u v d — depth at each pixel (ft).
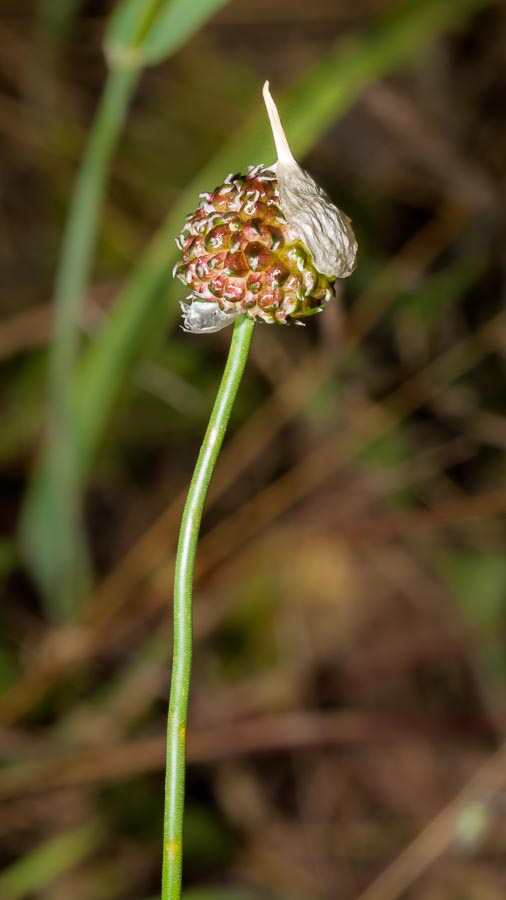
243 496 2.39
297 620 2.28
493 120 2.57
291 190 1.21
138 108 2.58
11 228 2.54
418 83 2.67
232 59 2.77
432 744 2.25
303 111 1.62
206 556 2.14
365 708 2.26
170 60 2.67
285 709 2.19
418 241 2.24
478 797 1.80
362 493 2.23
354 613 2.30
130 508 2.39
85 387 1.71
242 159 1.60
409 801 2.21
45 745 1.86
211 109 2.63
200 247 1.21
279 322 1.21
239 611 2.28
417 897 2.09
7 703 1.85
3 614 2.07
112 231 2.33
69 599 1.86
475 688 2.28
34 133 2.47
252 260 1.20
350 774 2.24
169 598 1.98
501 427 2.11
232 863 2.09
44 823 1.91
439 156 2.37
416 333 2.18
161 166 2.51
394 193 2.48
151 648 2.01
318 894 2.08
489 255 2.28
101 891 1.91
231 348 1.21
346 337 2.12
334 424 2.26
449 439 2.23
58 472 1.75
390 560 2.32
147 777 1.96
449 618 2.29
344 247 1.21
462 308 2.26
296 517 2.23
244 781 2.17
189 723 2.13
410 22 1.72
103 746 1.84
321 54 2.82
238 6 2.78
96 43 2.59
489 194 2.32
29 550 1.85
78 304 1.66
